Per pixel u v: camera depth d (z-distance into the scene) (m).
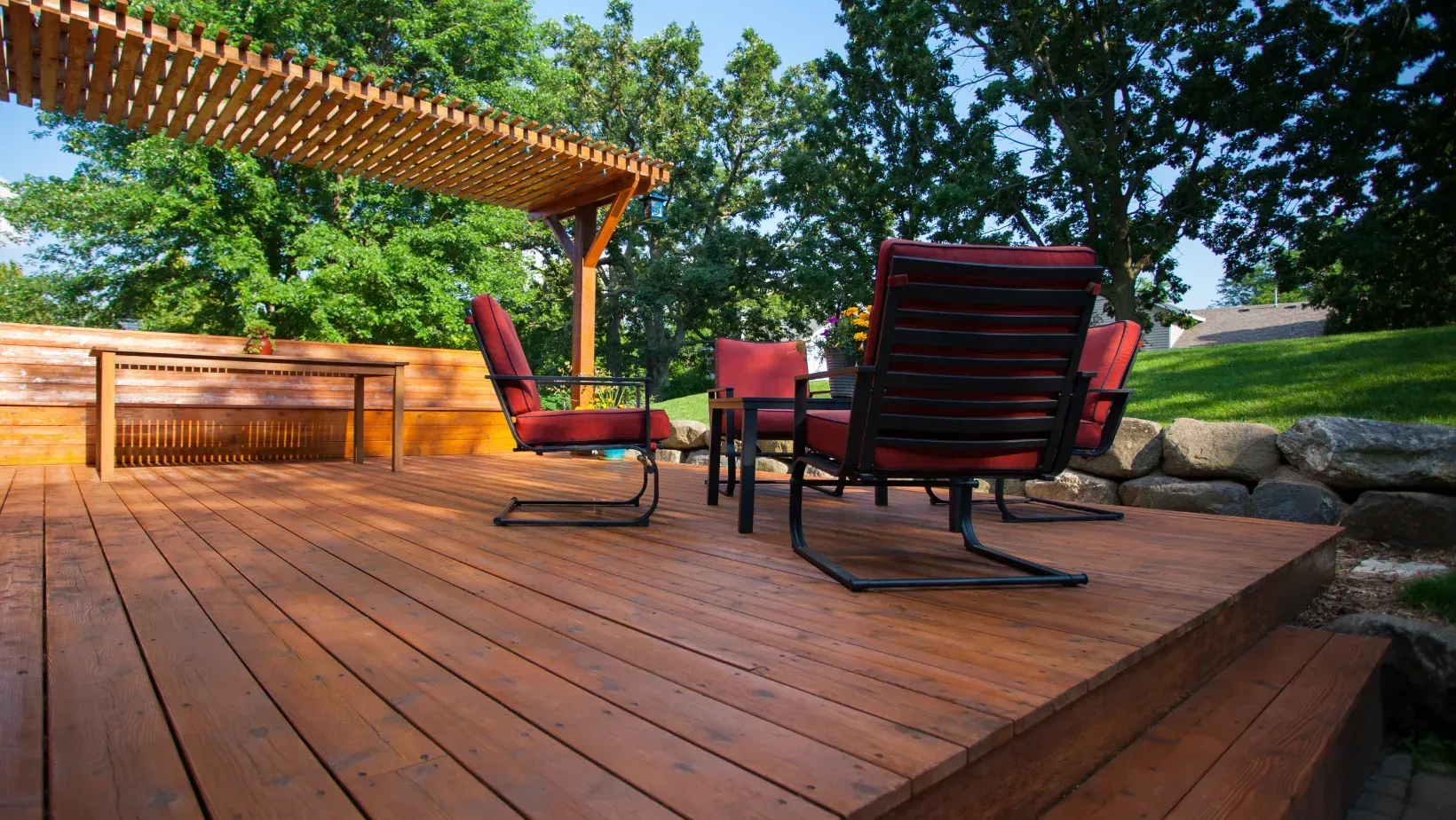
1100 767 1.38
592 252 6.91
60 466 5.39
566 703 1.18
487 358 2.99
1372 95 12.87
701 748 1.02
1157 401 5.79
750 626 1.63
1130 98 15.75
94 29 4.14
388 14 15.38
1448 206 12.91
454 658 1.38
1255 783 1.31
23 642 1.45
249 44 4.51
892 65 17.14
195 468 5.48
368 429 6.64
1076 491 4.34
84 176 16.23
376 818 0.83
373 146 5.89
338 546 2.53
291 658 1.38
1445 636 2.41
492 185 6.85
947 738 1.05
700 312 22.80
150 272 15.88
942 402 1.91
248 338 5.92
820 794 0.89
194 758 0.97
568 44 23.86
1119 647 1.49
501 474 5.20
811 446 2.33
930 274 1.79
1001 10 16.03
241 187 14.98
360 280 14.16
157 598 1.81
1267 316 27.33
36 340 5.40
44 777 0.91
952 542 2.71
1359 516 3.52
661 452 6.82
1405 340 6.21
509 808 0.86
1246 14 14.12
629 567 2.23
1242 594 2.03
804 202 19.92
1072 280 1.87
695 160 23.78
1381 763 2.28
